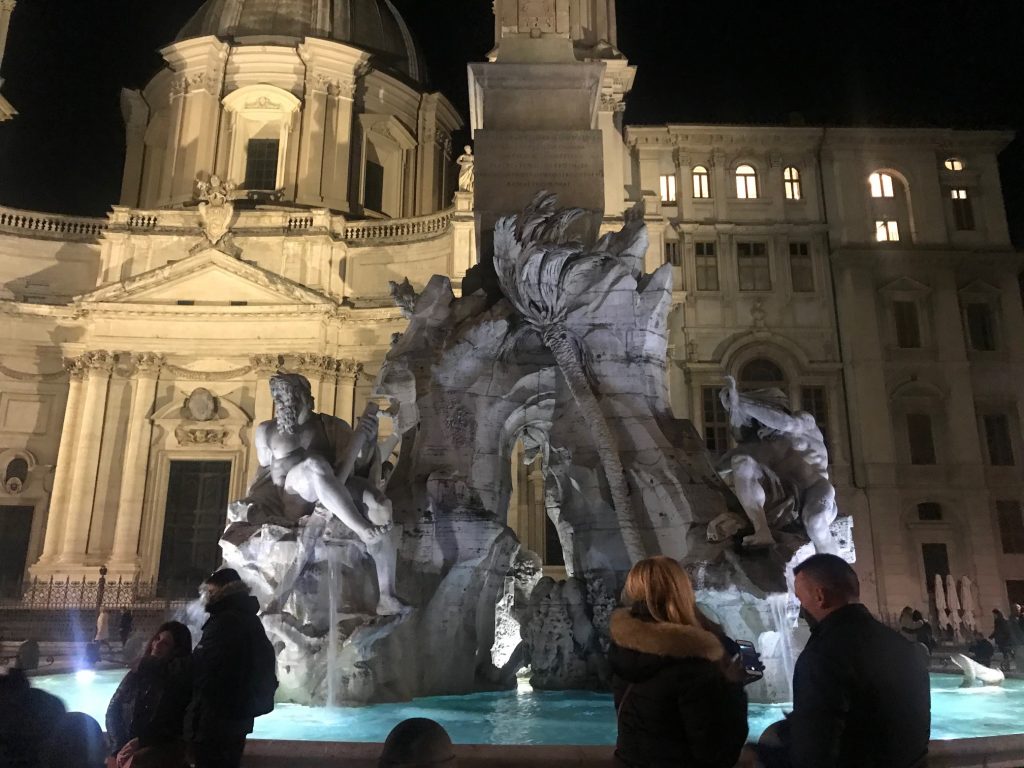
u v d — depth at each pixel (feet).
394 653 30.14
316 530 29.32
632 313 36.70
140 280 120.88
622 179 114.93
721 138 129.39
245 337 122.83
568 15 44.55
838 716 10.02
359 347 125.08
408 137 154.71
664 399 36.86
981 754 16.65
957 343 122.52
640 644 10.30
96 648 62.03
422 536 32.76
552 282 36.55
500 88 42.09
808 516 31.89
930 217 126.82
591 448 35.94
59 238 127.03
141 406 119.44
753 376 122.21
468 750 16.05
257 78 143.74
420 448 35.06
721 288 124.47
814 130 128.36
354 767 16.16
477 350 36.70
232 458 120.16
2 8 116.98
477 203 40.45
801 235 126.41
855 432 119.03
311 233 126.41
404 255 128.06
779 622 29.91
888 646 10.46
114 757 14.99
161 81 148.15
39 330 123.75
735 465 31.76
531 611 35.55
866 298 123.44
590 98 42.06
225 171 140.77
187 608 31.37
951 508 117.29
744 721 10.08
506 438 37.42
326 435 31.76
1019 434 121.80
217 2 153.89
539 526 106.73
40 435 121.39
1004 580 116.06
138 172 149.28
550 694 32.71
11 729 10.99
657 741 10.00
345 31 152.05
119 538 113.60
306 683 27.63
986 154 129.70
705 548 31.37
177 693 14.48
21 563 116.78
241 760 15.69
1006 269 126.41
